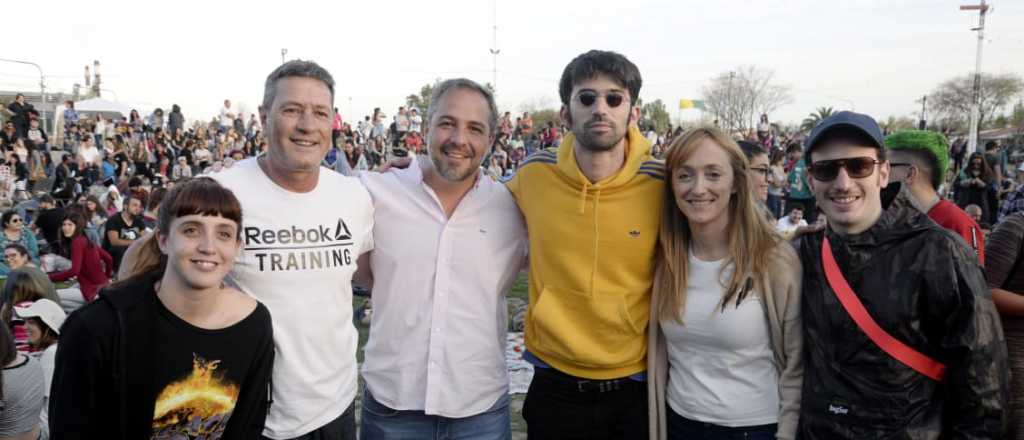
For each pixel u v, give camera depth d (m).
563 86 2.95
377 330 2.99
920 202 3.53
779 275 2.55
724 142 2.58
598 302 2.82
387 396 2.95
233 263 2.50
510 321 7.15
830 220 2.44
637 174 2.86
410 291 2.92
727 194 2.60
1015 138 29.30
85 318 2.11
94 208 11.48
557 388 2.94
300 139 2.51
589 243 2.83
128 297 2.16
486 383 3.00
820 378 2.40
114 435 2.15
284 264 2.54
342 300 2.72
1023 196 7.35
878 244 2.30
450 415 2.93
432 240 2.92
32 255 8.70
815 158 2.44
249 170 2.61
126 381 2.12
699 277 2.71
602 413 2.90
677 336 2.73
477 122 2.80
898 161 3.56
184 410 2.22
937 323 2.24
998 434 2.20
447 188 2.96
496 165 22.12
